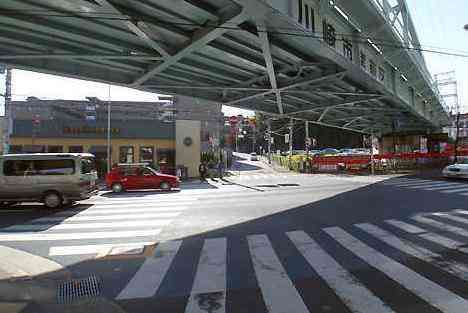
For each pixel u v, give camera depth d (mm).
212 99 26109
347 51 19500
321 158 49156
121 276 7676
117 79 20375
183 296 6441
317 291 6492
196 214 15203
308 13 15195
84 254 9469
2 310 6012
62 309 6035
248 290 6629
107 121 40812
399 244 9688
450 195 19516
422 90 38812
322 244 9875
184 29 14734
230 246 9875
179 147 42469
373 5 17922
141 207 17484
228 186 29000
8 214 15828
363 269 7691
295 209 15867
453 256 8500
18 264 8641
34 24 13523
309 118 40781
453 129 88438
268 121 82500
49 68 18000
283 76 21781
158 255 9203
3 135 31734
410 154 45875
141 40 15547
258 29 14297
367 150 80875
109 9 12250
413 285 6668
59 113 68625
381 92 27469
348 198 19000
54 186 17234
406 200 17906
